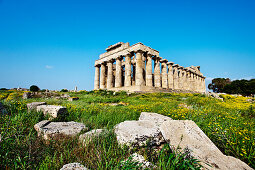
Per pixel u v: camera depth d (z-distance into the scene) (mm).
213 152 2428
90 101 14773
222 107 9430
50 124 3857
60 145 2777
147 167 2039
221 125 4008
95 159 2309
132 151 2756
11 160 2162
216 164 2143
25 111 5211
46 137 3133
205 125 4117
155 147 3070
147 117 4605
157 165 2176
